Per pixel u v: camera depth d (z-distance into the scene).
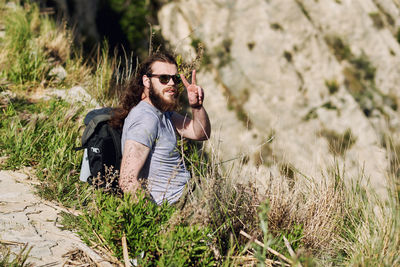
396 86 18.56
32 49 10.41
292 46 18.48
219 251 4.55
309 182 6.12
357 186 6.21
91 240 4.52
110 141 4.95
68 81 9.77
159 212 4.40
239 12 18.45
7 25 11.56
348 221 5.66
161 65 4.95
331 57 18.67
